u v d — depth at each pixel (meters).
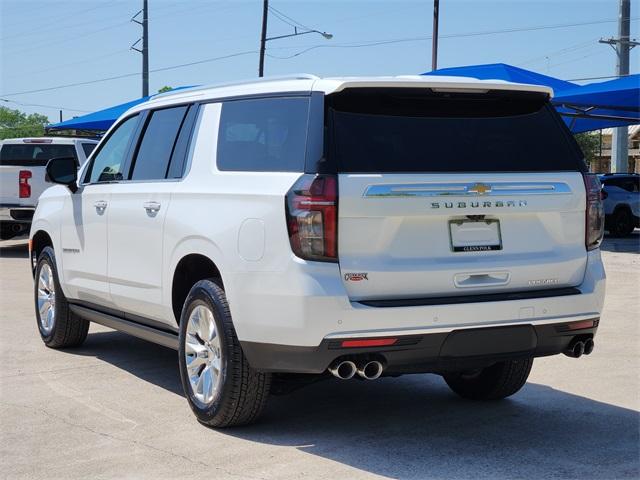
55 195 7.75
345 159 4.80
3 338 8.45
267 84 5.44
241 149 5.42
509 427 5.52
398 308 4.71
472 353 4.92
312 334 4.68
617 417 5.75
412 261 4.84
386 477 4.59
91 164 7.27
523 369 5.92
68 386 6.58
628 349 7.88
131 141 6.73
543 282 5.15
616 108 20.97
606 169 70.88
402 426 5.53
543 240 5.18
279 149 5.09
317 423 5.59
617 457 4.93
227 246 5.14
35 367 7.22
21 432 5.41
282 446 5.11
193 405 5.53
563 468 4.75
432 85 4.97
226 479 4.57
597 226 5.36
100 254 6.81
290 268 4.75
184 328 5.61
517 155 5.16
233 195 5.21
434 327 4.77
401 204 4.80
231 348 5.15
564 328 5.14
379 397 6.29
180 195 5.75
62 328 7.75
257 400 5.22
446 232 4.92
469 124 5.13
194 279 5.89
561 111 22.44
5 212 16.94
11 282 12.93
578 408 5.96
